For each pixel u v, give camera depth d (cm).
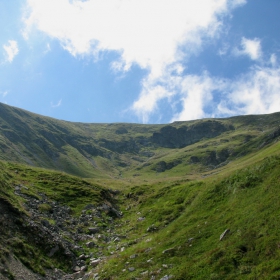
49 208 3672
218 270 1786
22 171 5241
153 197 4856
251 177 2912
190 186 4400
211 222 2578
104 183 6962
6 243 2300
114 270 2362
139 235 3428
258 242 1853
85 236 3369
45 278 2253
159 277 2008
